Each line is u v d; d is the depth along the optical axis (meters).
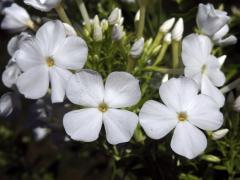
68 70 0.11
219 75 0.11
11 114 0.13
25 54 0.10
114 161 0.12
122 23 0.12
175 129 0.10
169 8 0.13
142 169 0.12
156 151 0.12
